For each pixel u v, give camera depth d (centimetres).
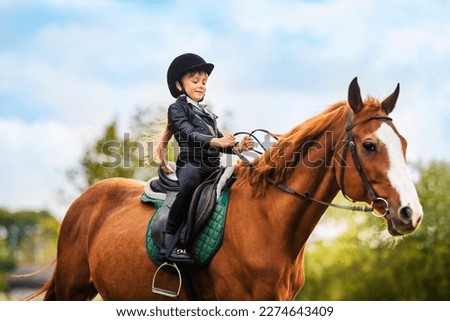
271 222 516
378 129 471
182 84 584
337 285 2584
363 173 475
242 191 541
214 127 577
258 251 512
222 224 531
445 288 2447
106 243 601
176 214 541
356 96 488
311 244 2617
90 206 648
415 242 2450
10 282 2317
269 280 508
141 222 585
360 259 2550
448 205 2423
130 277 577
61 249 651
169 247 539
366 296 2544
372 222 2455
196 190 542
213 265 531
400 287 2500
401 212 448
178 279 551
